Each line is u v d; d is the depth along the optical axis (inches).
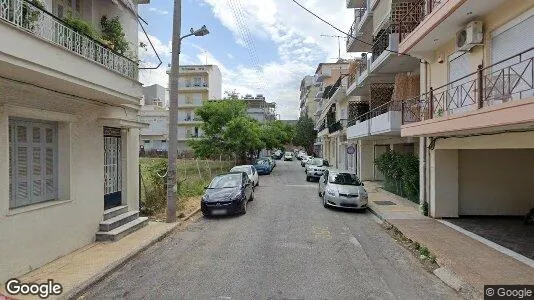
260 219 482.9
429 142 488.4
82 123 335.3
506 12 318.0
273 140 1685.5
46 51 234.1
